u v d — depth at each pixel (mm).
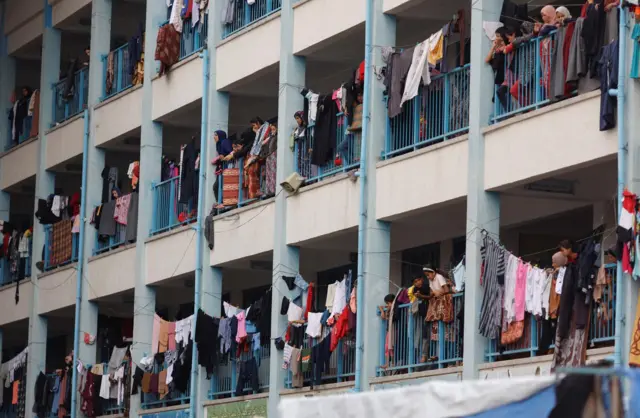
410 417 14750
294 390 32812
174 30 39906
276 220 34125
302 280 33656
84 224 44000
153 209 40688
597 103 24312
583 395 13430
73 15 46594
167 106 40094
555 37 25266
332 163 32719
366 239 30578
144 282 40438
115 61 43938
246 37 36500
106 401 42719
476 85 27609
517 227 31328
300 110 34438
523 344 26031
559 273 24469
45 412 46188
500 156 26906
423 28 32250
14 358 48406
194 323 36812
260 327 34375
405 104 30438
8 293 49312
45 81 47812
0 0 51094
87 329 43594
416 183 29406
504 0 27797
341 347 31828
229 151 36906
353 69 35750
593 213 28406
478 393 14227
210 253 37281
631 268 22703
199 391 36688
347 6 32375
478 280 27047
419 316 28984
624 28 23266
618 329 22797
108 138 43375
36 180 47750
